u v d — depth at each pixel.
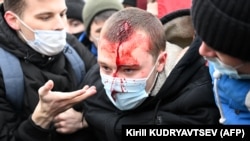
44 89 1.46
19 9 1.71
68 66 1.87
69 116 1.71
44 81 1.73
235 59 1.23
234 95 1.34
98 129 1.66
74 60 1.88
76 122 1.72
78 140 1.76
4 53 1.69
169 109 1.52
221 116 1.41
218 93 1.40
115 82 1.47
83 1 3.82
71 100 1.50
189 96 1.47
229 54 1.21
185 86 1.53
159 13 2.27
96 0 3.03
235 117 1.37
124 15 1.52
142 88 1.48
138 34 1.47
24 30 1.73
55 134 1.73
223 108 1.41
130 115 1.58
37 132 1.54
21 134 1.56
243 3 1.16
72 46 2.06
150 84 1.52
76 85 1.85
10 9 1.75
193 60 1.50
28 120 1.56
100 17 2.97
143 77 1.47
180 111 1.49
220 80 1.39
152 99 1.53
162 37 1.52
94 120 1.66
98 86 1.69
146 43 1.46
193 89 1.48
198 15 1.25
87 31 3.12
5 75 1.63
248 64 1.24
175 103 1.50
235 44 1.18
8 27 1.75
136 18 1.50
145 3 3.27
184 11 1.68
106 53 1.47
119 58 1.44
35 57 1.75
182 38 1.72
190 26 1.70
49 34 1.72
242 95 1.32
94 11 3.00
